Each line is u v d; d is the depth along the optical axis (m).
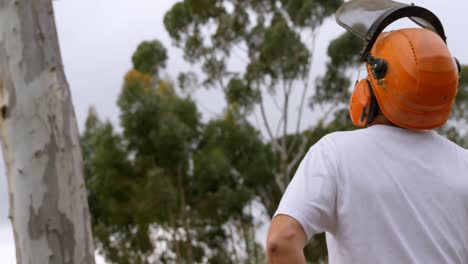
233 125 26.22
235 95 26.78
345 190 1.78
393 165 1.81
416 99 1.83
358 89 2.00
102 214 27.08
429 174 1.82
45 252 3.29
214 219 26.22
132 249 26.36
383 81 1.88
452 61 1.87
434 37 1.89
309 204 1.75
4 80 3.37
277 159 28.78
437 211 1.79
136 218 23.72
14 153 3.34
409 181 1.80
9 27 3.37
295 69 25.97
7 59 3.37
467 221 1.81
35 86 3.36
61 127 3.38
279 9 26.58
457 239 1.79
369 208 1.77
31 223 3.30
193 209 25.80
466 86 24.64
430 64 1.83
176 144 23.91
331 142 1.85
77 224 3.37
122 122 23.98
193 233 26.59
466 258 1.80
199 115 26.20
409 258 1.74
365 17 2.01
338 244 1.80
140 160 24.05
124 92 24.14
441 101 1.85
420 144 1.86
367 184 1.78
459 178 1.83
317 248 20.00
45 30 3.41
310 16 25.34
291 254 1.70
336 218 1.79
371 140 1.85
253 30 26.62
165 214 23.97
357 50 25.86
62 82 3.44
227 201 25.03
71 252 3.34
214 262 26.39
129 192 23.81
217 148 25.69
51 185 3.33
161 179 23.11
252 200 25.47
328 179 1.78
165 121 24.09
